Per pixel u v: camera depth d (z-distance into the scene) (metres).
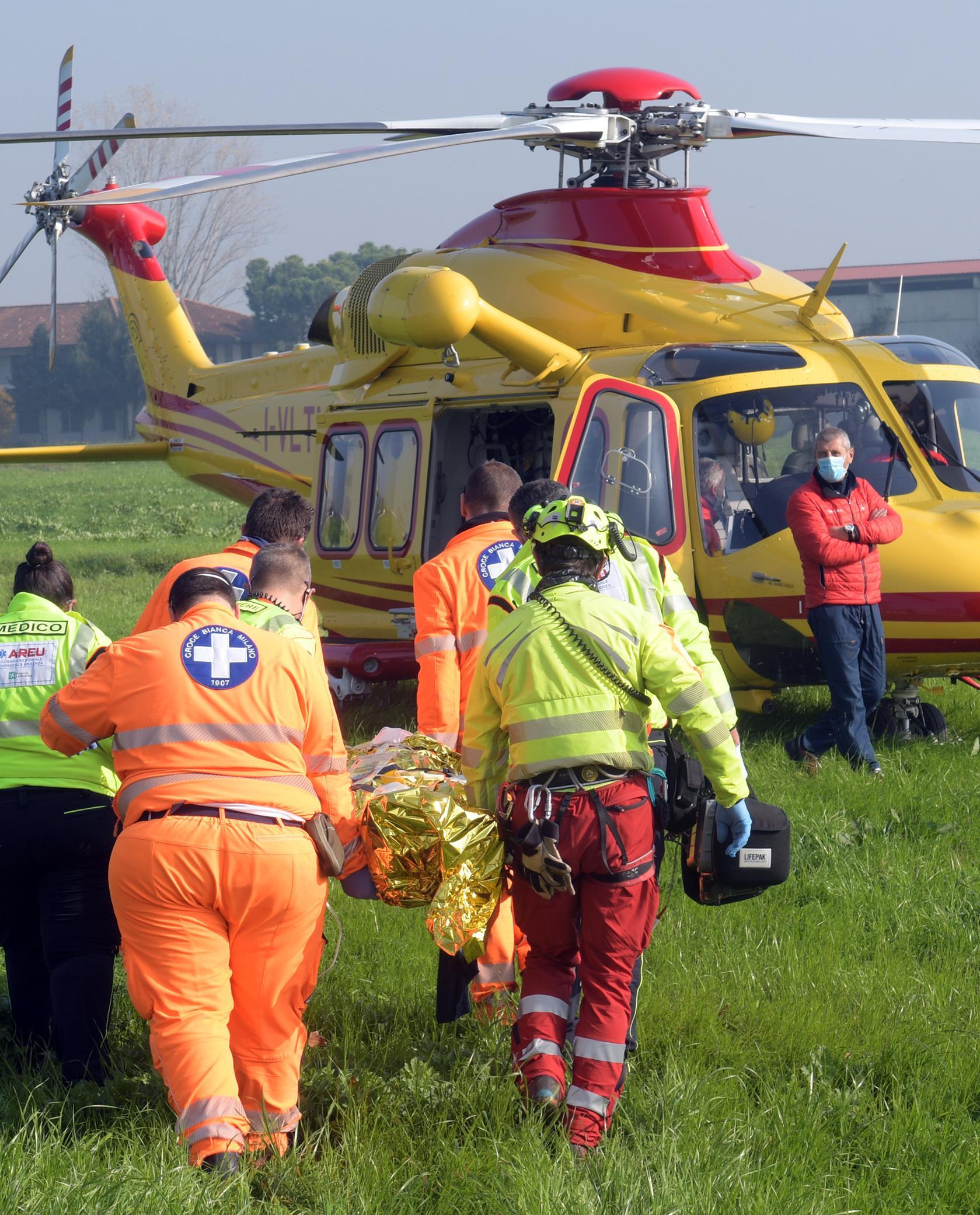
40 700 15.33
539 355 30.98
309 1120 13.85
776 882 14.47
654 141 34.59
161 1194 11.30
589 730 13.01
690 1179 11.93
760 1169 12.21
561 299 33.44
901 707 30.80
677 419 29.61
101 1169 12.02
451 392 34.69
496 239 36.62
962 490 30.56
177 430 50.06
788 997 16.25
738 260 35.41
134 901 12.63
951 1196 12.31
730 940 18.27
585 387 29.42
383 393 37.44
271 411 44.59
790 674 30.42
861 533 27.05
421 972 17.41
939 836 23.08
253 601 15.10
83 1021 14.74
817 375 31.02
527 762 13.11
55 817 14.96
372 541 36.97
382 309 29.95
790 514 27.39
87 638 15.82
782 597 29.42
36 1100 13.88
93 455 50.41
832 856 21.89
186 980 12.61
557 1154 12.48
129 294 51.56
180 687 13.05
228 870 12.58
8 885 15.26
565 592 13.57
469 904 13.61
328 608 39.25
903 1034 15.26
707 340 32.16
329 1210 11.64
